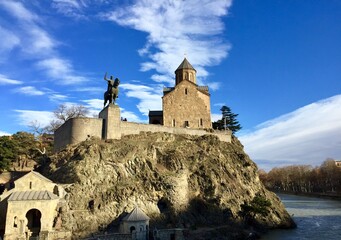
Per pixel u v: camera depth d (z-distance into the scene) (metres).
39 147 85.44
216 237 51.72
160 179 58.28
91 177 53.66
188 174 63.94
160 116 87.75
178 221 54.28
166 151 66.50
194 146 71.44
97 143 59.34
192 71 92.81
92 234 46.31
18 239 42.16
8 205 43.66
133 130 68.31
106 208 51.28
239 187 68.69
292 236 58.31
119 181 55.94
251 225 61.81
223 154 74.81
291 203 119.56
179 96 81.62
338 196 135.25
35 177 48.34
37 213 49.41
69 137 62.69
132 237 46.03
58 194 48.97
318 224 71.19
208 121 81.44
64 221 46.50
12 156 69.19
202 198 61.78
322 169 181.75
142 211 50.75
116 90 66.06
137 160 60.19
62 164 57.69
